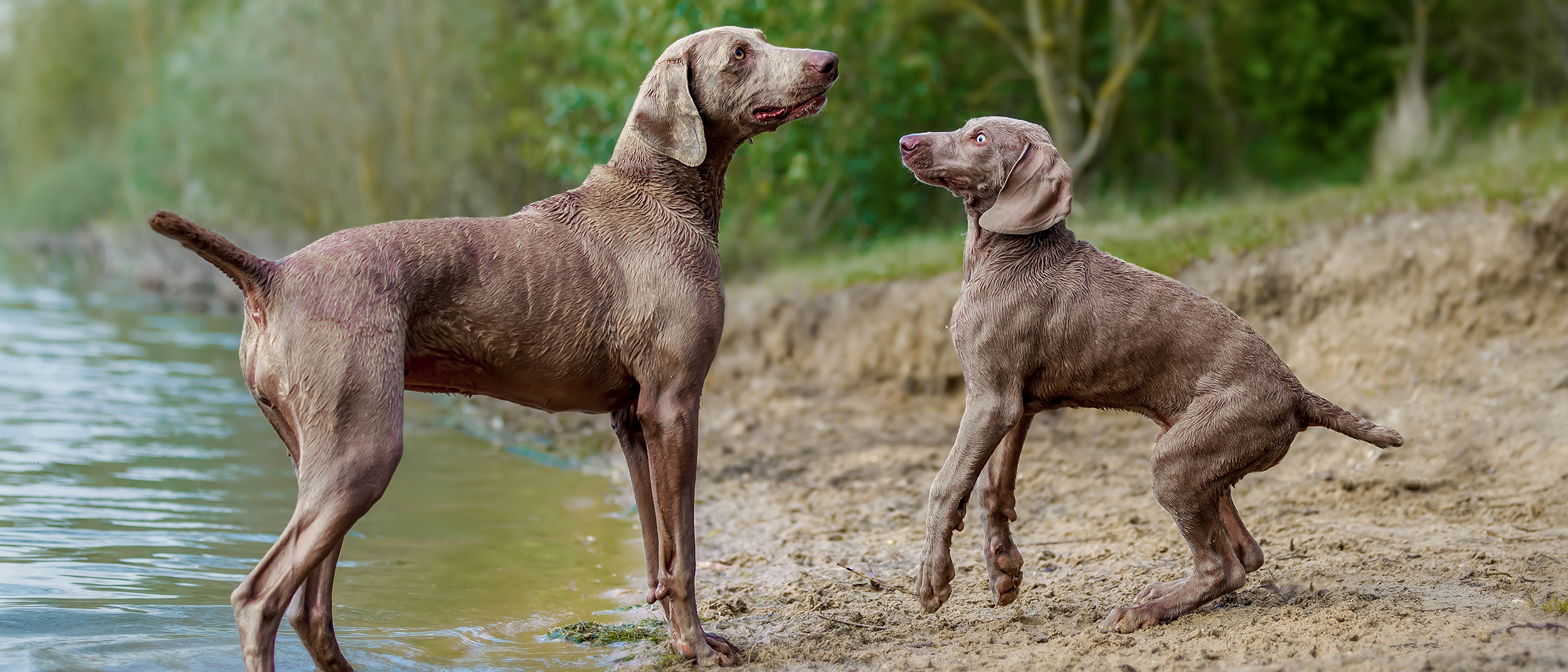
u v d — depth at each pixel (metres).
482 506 8.20
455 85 22.69
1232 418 4.98
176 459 9.10
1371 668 4.14
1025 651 4.83
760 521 7.84
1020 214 5.12
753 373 12.77
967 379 5.22
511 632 5.59
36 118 45.50
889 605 5.79
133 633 5.22
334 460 4.20
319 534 4.16
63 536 6.80
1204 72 18.73
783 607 5.88
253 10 24.69
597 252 4.73
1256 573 5.82
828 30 14.96
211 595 5.85
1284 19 18.44
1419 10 17.91
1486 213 9.66
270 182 24.70
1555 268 9.13
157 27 36.19
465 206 22.98
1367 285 9.79
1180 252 10.98
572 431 11.12
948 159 5.28
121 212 37.34
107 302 21.45
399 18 22.61
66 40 43.97
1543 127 13.78
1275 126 18.94
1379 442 5.05
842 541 7.24
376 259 4.37
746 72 4.89
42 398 11.58
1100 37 17.88
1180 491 5.04
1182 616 5.09
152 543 6.73
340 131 23.12
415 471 9.30
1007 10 18.05
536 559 6.93
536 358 4.65
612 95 15.19
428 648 5.30
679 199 4.91
